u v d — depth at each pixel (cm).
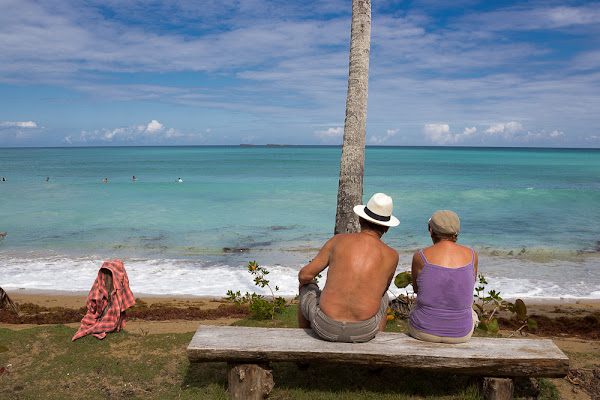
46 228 1905
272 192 3462
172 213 2355
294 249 1533
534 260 1388
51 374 423
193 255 1440
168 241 1659
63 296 994
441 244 361
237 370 333
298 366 411
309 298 376
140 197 3095
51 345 486
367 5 676
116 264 542
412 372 402
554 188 3919
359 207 375
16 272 1211
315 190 3619
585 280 1142
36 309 867
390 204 358
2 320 753
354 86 677
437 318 344
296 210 2483
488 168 7544
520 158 13025
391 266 352
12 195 3195
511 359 316
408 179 5044
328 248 364
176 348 484
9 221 2075
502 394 325
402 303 605
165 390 391
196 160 11275
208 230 1884
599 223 2083
